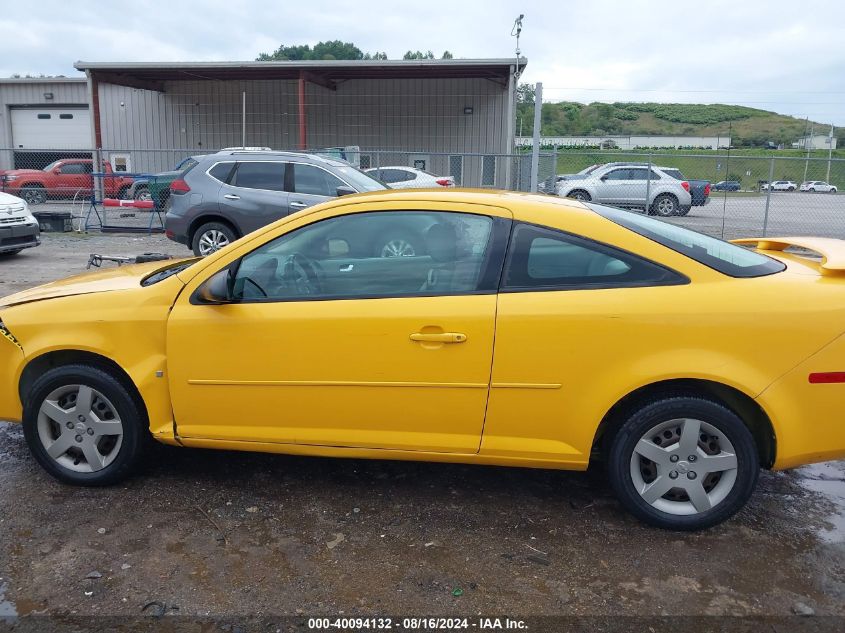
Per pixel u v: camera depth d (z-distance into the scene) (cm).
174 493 371
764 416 316
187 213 1026
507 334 319
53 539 324
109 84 2770
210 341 344
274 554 314
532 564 310
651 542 328
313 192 1008
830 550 324
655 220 376
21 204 1168
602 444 345
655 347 312
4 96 3070
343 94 2777
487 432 332
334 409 340
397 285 338
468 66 2412
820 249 362
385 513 353
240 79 2752
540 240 330
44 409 365
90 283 394
